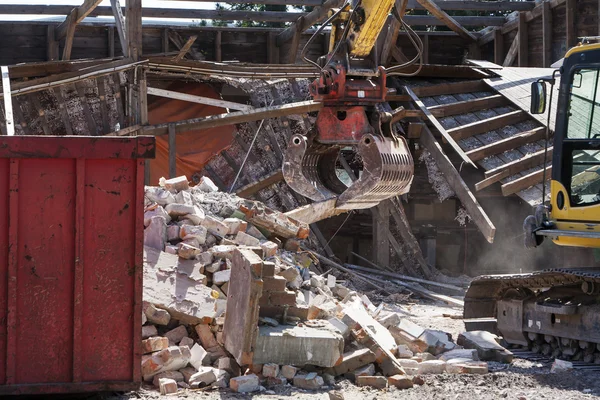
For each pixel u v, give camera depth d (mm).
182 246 8438
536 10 20344
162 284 8039
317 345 7473
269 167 16875
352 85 10188
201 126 15500
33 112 15047
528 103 18000
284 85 16984
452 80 19344
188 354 7484
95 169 6395
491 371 8484
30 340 6285
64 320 6348
